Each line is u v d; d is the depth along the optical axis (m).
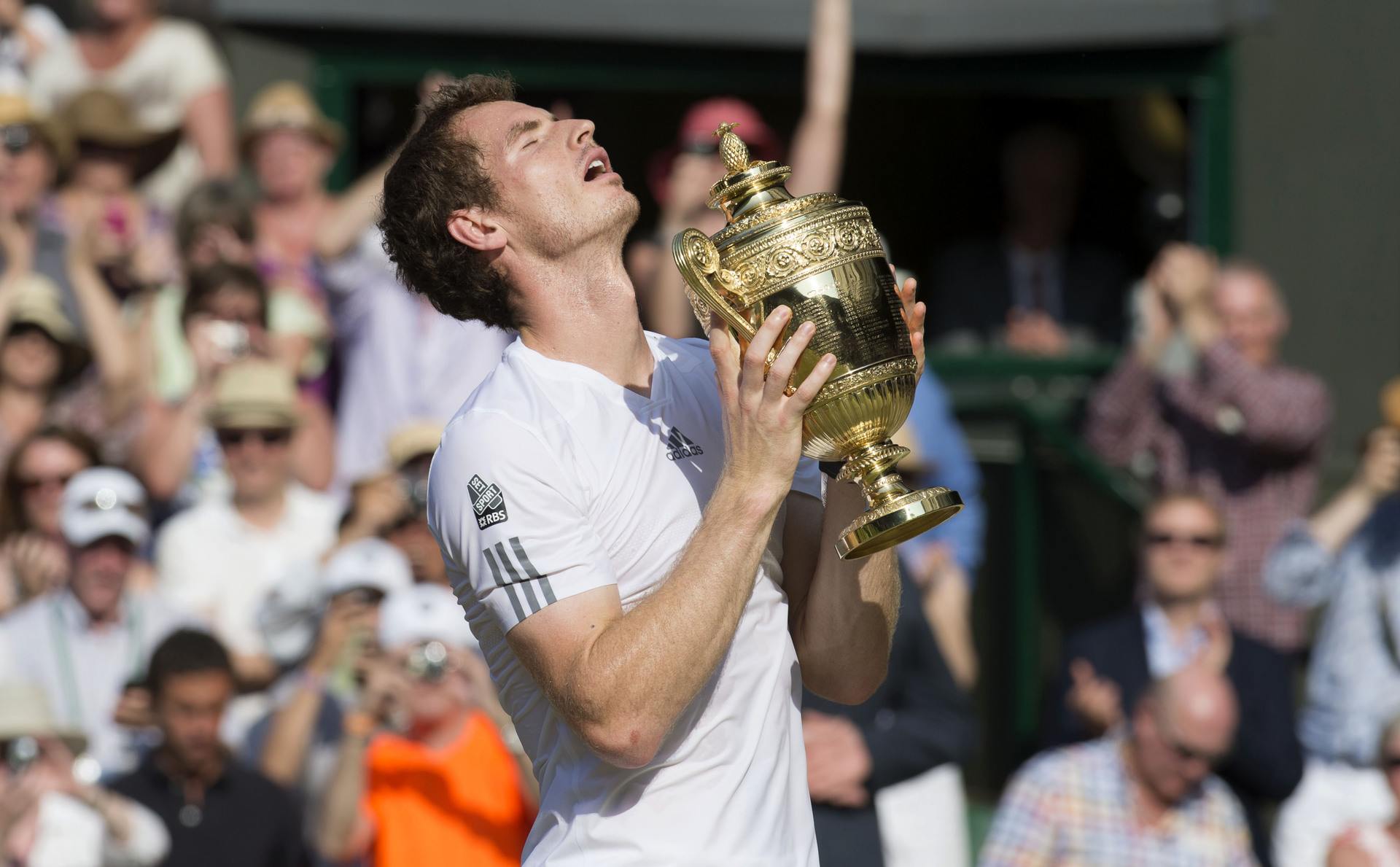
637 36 25.22
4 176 21.81
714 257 8.39
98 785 16.75
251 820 16.52
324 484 21.55
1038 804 18.42
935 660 16.25
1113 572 23.67
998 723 24.08
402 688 15.97
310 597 18.33
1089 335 26.55
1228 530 23.03
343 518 18.69
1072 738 20.31
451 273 9.18
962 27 25.97
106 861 16.06
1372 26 26.00
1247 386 22.92
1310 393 22.98
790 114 27.19
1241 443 23.05
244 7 24.59
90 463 19.09
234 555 19.36
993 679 24.20
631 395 8.96
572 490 8.58
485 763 16.03
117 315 21.70
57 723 17.42
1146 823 18.25
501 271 9.08
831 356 8.20
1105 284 26.75
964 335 26.47
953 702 16.17
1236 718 18.67
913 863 18.52
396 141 25.42
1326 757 21.47
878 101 29.41
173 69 24.78
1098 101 27.23
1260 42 26.05
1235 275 23.52
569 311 9.00
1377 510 22.05
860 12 25.70
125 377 21.39
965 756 16.08
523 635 8.46
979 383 25.39
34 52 25.23
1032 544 24.27
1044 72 26.23
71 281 21.88
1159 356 23.94
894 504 8.30
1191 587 20.08
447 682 16.03
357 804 15.90
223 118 24.98
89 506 18.16
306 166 22.42
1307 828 20.56
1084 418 25.05
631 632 8.12
